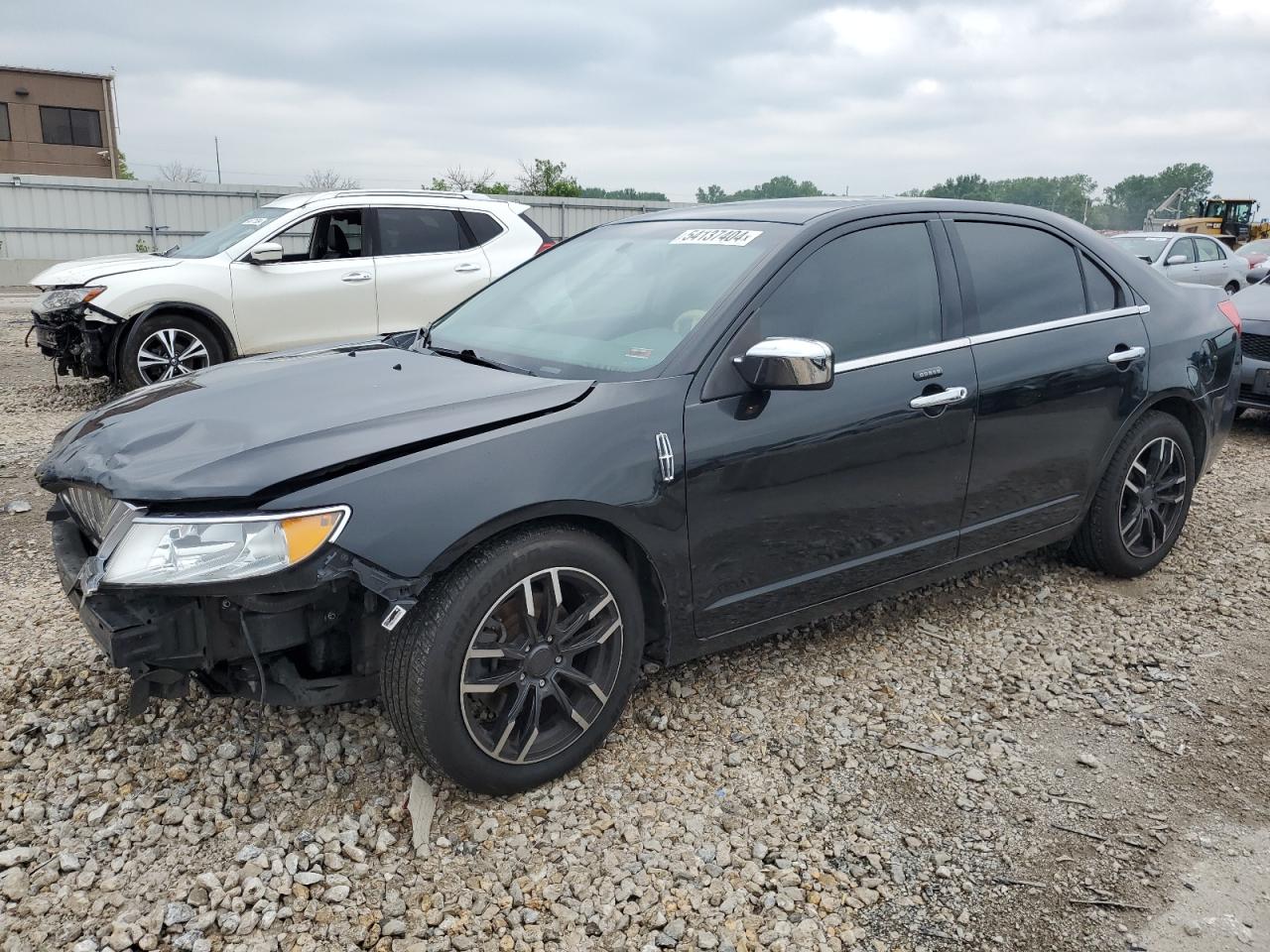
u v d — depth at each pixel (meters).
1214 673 3.71
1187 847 2.72
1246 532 5.28
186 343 8.37
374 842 2.65
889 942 2.36
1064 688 3.58
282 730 3.11
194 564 2.44
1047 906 2.49
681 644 3.13
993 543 3.92
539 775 2.85
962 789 2.96
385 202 9.03
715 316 3.14
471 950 2.30
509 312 3.82
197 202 27.12
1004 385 3.71
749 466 3.08
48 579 4.39
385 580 2.48
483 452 2.66
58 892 2.42
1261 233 36.97
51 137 39.06
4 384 9.66
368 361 3.46
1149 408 4.36
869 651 3.82
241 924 2.34
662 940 2.34
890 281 3.53
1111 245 4.38
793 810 2.84
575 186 32.84
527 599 2.71
